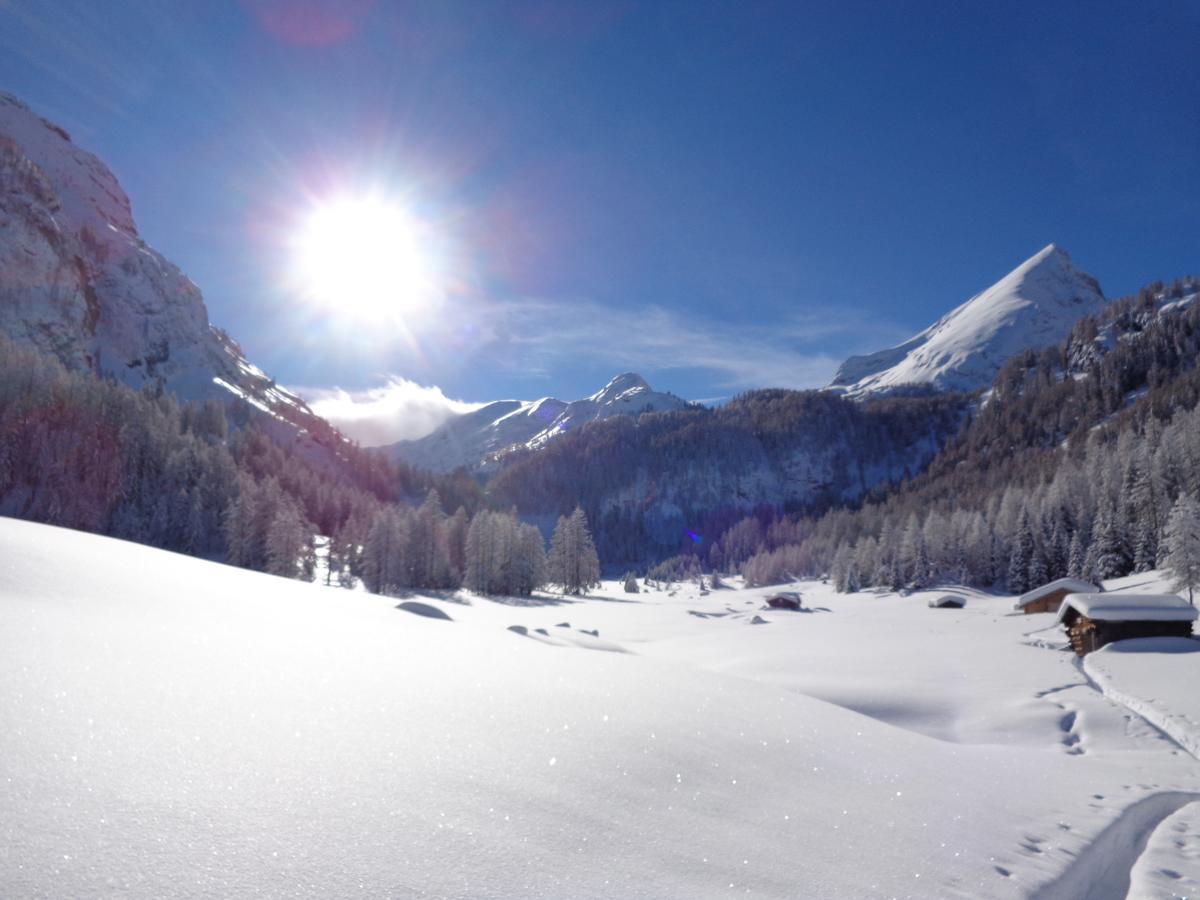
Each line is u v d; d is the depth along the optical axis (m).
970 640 45.34
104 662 6.28
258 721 5.51
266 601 13.84
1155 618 35.06
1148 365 198.88
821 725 10.59
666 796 5.84
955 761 10.24
